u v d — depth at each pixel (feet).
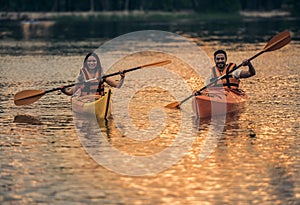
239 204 59.31
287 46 200.54
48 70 147.64
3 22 377.30
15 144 78.79
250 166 69.77
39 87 121.49
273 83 121.90
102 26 327.88
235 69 98.78
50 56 180.75
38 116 94.02
